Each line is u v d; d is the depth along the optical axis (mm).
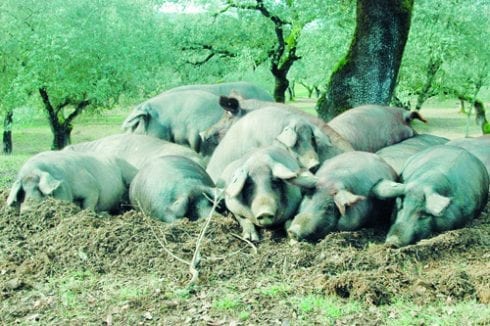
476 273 6246
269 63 25469
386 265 6496
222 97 10773
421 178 7691
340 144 9109
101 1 23656
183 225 7418
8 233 7531
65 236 7105
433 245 6887
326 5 19703
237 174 7547
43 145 30578
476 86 23828
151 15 24484
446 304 5719
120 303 5805
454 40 19859
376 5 13141
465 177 7895
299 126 8742
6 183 11938
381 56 13273
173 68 24812
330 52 21234
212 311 5664
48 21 22891
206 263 6547
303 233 7207
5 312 5793
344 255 6590
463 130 28703
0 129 38000
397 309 5641
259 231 7598
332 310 5578
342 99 13508
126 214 7859
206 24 24562
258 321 5473
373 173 7875
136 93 24312
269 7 23188
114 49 22984
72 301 5930
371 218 7727
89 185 8773
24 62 23656
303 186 7488
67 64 22938
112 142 11078
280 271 6492
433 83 24422
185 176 8289
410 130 10977
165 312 5691
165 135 12164
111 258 6754
